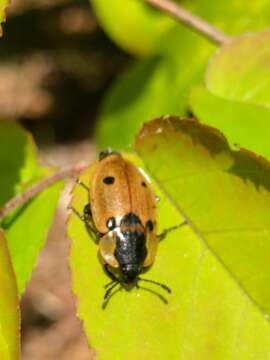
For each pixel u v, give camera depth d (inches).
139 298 5.0
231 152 4.9
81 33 12.8
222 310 5.0
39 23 12.8
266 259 5.0
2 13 4.9
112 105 7.7
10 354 4.7
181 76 7.5
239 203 5.1
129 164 5.3
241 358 4.9
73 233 5.1
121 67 12.4
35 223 5.5
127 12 8.1
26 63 12.7
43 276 10.2
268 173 4.9
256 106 5.5
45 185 5.4
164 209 5.2
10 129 5.9
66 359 9.4
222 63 5.7
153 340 5.0
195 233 5.1
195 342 5.0
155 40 8.1
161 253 5.1
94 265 5.1
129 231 5.1
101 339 5.0
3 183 5.9
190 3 7.7
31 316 9.9
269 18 7.4
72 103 12.2
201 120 5.5
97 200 5.2
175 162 5.2
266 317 5.0
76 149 11.6
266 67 5.6
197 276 5.1
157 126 5.2
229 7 7.5
